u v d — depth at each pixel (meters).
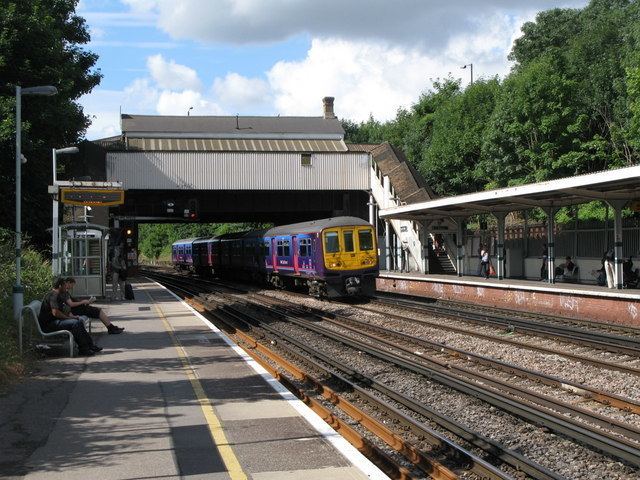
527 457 7.68
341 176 45.47
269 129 62.78
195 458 6.81
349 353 15.09
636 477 7.02
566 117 46.56
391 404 10.28
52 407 8.92
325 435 7.61
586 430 8.18
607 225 26.44
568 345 15.75
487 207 29.27
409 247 40.53
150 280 49.06
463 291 28.72
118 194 25.00
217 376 11.00
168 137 59.81
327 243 28.52
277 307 25.33
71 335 12.87
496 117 50.25
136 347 14.20
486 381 11.83
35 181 33.78
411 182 40.25
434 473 6.99
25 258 23.25
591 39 52.06
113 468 6.50
